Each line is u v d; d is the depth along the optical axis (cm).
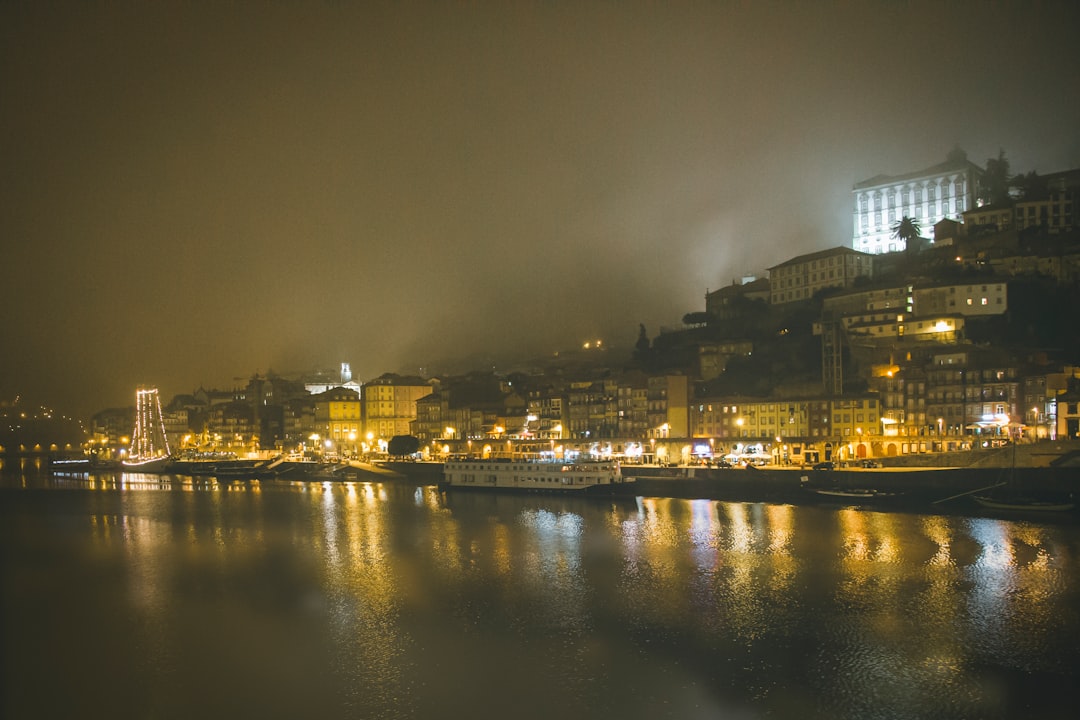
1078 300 17462
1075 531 10256
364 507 14675
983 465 12825
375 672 5991
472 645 6494
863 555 9062
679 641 6456
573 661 6088
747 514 12375
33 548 10725
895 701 5316
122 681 5934
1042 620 6756
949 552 9119
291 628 7038
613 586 8094
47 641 6806
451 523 12325
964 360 16188
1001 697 5356
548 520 12412
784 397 17762
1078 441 12031
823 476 13650
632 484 15300
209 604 7812
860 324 19075
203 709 5441
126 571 9262
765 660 6019
